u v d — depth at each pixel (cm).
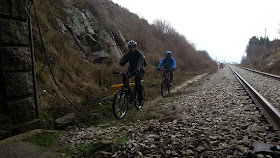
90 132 476
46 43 829
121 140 381
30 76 454
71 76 826
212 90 1029
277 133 354
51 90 670
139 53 622
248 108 571
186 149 308
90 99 756
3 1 384
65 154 348
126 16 2495
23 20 436
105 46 1370
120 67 1225
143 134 411
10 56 402
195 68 3269
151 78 1527
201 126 439
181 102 778
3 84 395
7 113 402
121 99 596
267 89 1007
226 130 397
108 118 616
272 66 2644
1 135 386
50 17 1018
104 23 1588
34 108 463
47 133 437
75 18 1214
